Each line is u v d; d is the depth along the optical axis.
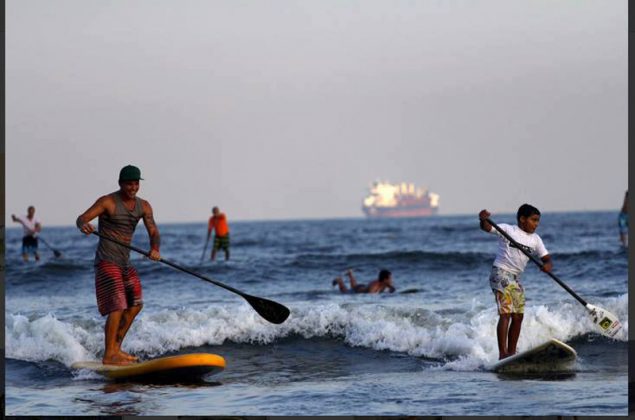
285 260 63.69
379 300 38.69
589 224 157.38
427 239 113.31
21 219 64.62
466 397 20.73
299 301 39.56
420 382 22.64
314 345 28.22
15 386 23.16
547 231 124.19
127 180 24.20
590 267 51.94
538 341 27.67
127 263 24.88
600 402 19.81
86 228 24.02
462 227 158.88
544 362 23.80
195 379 23.92
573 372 23.48
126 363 24.75
